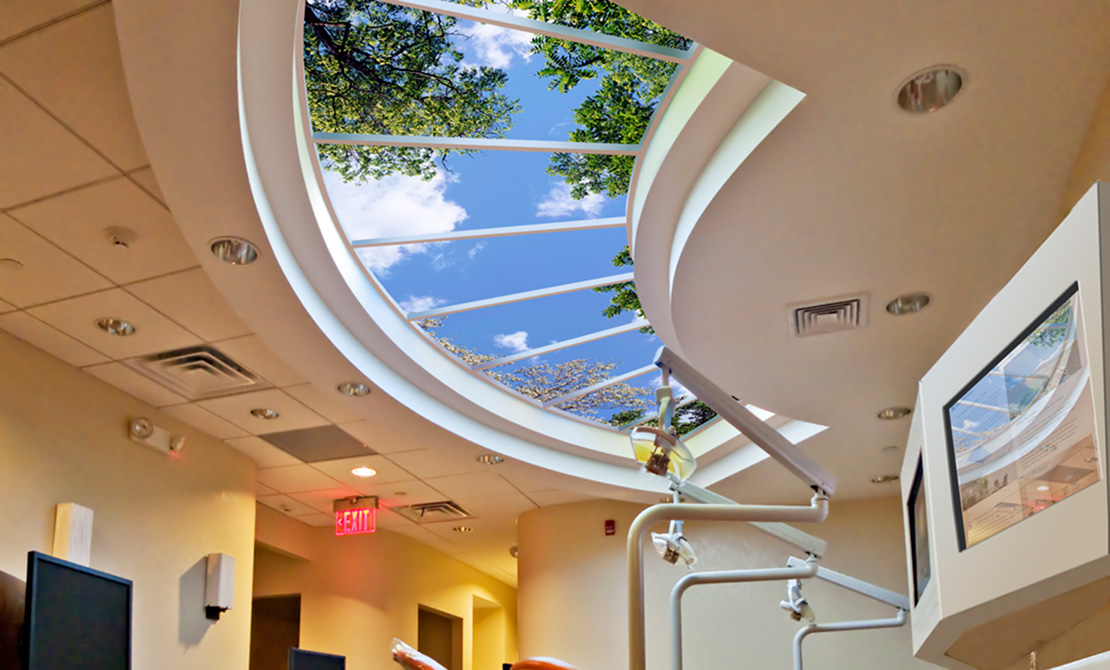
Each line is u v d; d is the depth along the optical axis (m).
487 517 10.40
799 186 4.07
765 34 3.20
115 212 4.49
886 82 3.44
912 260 4.63
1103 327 1.38
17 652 5.04
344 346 5.96
